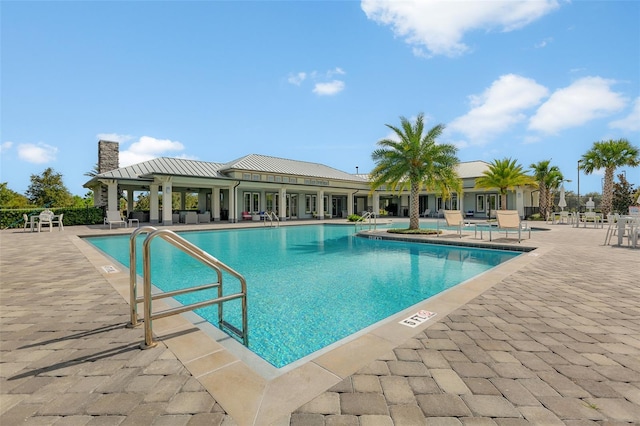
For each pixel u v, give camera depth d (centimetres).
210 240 1282
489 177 2547
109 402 183
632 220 902
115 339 271
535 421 167
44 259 688
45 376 212
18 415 171
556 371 219
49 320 319
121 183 1897
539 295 410
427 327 300
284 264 775
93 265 622
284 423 164
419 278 633
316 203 2903
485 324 308
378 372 217
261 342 342
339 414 172
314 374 214
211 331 292
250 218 2333
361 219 2236
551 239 1112
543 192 2703
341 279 625
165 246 1095
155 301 396
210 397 188
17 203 3080
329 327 385
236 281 607
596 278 508
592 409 177
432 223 2208
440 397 188
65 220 1803
